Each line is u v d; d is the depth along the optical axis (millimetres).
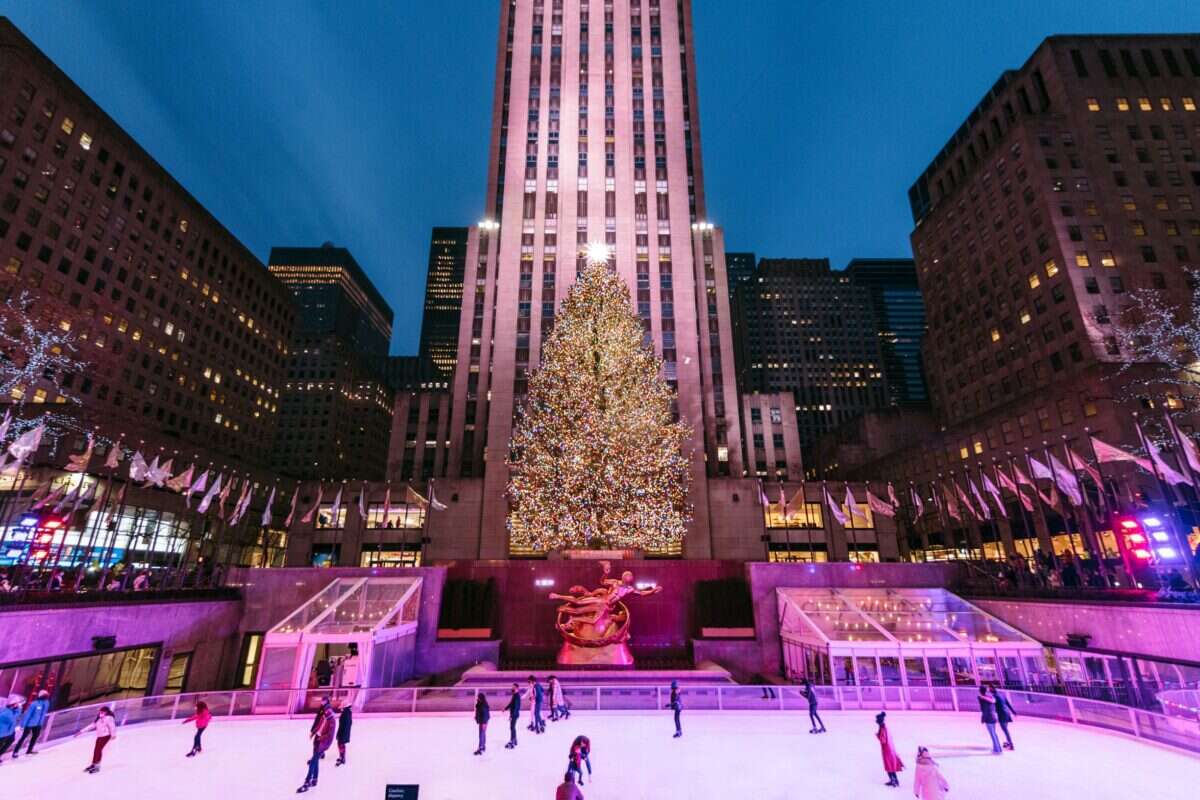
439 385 195500
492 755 16406
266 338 109562
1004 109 78562
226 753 16984
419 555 58281
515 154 67875
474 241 70562
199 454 68625
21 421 51750
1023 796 13516
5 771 15250
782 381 157625
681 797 13336
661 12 74812
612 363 39375
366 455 142875
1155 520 27828
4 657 20609
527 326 61281
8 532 44750
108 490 31031
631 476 37688
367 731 19188
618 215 65062
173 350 85438
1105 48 72188
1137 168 66688
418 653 30500
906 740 18266
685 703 21047
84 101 71062
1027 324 68625
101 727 15344
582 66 72000
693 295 62125
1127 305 60719
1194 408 51688
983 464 66812
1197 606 21625
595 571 33875
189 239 89562
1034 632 28516
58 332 66438
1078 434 55531
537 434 41906
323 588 32344
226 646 31312
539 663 30250
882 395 156500
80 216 70125
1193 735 16312
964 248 81125
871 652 25391
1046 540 56969
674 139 68688
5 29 62844
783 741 17969
